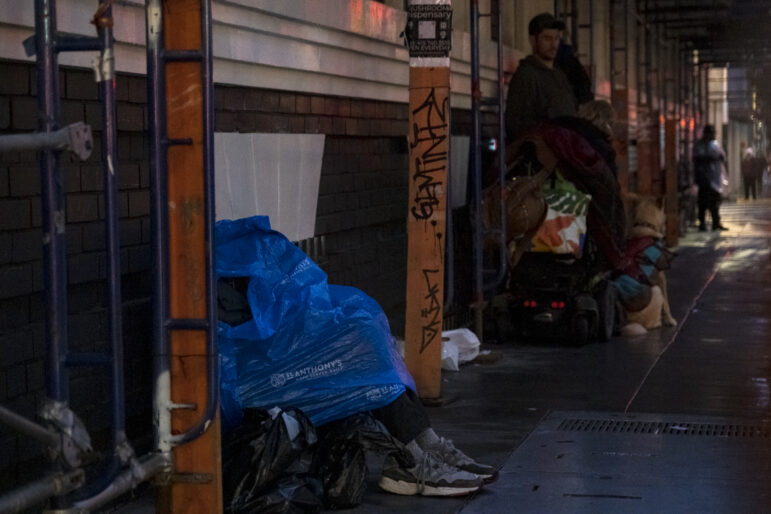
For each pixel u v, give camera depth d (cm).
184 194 521
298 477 625
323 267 952
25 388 556
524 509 637
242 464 597
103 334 628
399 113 1171
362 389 646
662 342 1274
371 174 1086
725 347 1234
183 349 528
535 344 1268
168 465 530
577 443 793
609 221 1247
